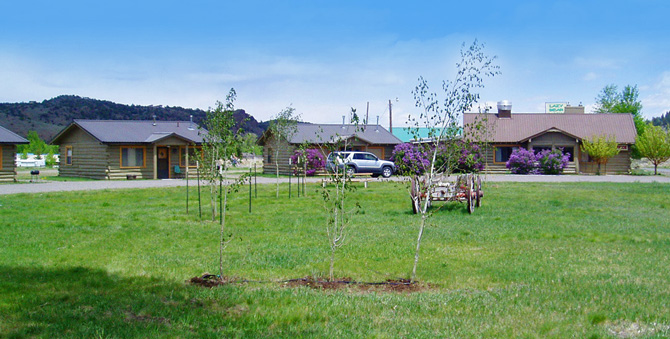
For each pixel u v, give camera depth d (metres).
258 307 6.46
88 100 119.88
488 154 39.50
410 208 16.61
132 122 34.88
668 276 7.97
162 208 16.47
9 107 106.31
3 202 17.64
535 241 10.96
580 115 42.81
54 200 18.47
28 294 6.91
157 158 33.31
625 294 6.98
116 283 7.55
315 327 5.77
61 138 35.34
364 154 34.03
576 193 21.31
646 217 14.38
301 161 21.05
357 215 14.88
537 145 39.16
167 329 5.61
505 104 42.00
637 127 54.00
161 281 7.68
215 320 5.93
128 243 10.63
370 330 5.66
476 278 7.97
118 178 31.64
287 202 18.22
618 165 39.09
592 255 9.49
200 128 10.63
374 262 9.08
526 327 5.73
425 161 14.89
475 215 14.80
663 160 38.94
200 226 12.83
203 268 8.53
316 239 11.19
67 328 5.60
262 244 10.62
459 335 5.50
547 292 7.08
